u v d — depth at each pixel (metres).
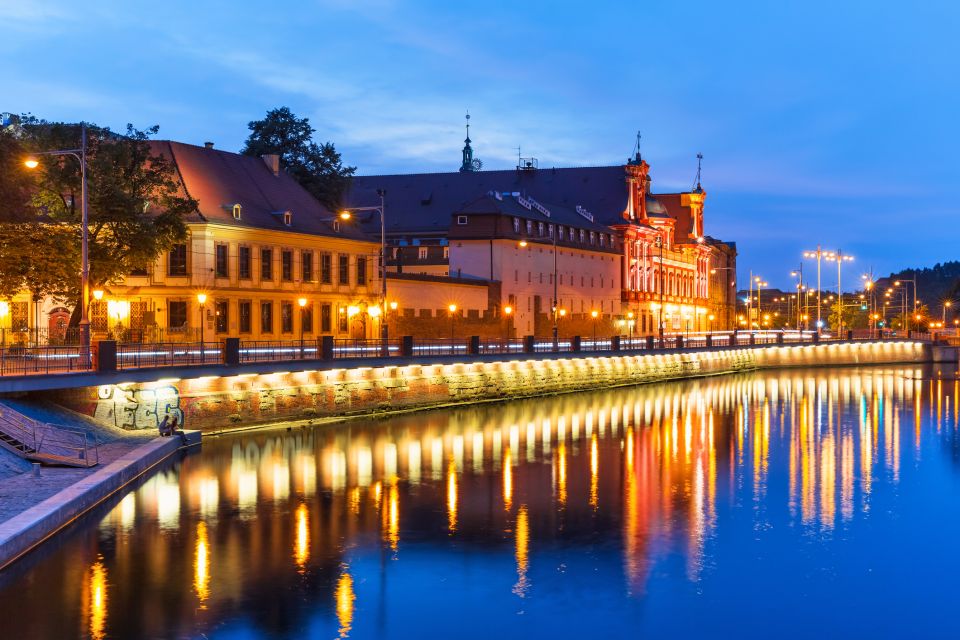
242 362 65.69
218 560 38.50
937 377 139.75
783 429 79.50
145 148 79.25
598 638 31.56
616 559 39.47
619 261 165.75
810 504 49.75
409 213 159.00
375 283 111.50
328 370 74.94
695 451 66.88
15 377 49.72
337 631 31.80
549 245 143.38
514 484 54.12
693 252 199.38
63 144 74.56
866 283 193.38
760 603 34.66
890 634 32.19
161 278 88.88
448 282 120.25
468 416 82.25
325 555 39.56
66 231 72.50
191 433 62.34
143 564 37.62
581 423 80.56
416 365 82.12
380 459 60.44
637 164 172.00
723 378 137.00
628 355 113.06
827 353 167.12
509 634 31.77
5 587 34.75
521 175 173.50
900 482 56.00
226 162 101.44
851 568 38.59
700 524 45.25
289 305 98.94
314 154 117.38
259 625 32.03
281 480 53.41
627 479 56.06
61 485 44.12
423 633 31.70
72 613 32.56
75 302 75.56
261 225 95.75
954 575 37.81
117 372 56.38
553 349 99.25
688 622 32.91
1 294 71.88
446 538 42.38
